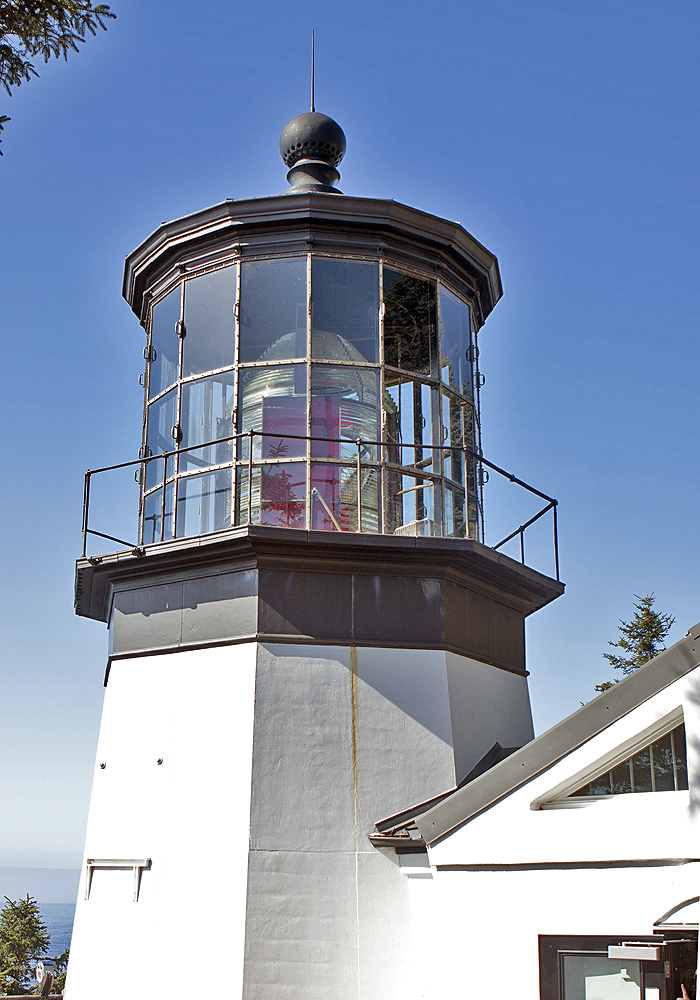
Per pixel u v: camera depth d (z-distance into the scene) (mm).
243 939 11406
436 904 10906
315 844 11898
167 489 13984
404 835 11656
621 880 10078
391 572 13062
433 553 12906
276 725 12242
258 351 13750
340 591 12891
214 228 14125
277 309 13836
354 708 12516
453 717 12820
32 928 71250
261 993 11289
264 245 14031
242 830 11820
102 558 13359
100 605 14648
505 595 14406
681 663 10227
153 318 15211
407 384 14078
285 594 12719
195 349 14211
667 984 9508
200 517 13555
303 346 13641
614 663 32250
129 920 12133
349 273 14023
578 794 10656
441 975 10703
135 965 11898
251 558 12688
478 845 10789
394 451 13789
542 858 10461
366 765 12344
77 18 9977
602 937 10023
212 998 11344
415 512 13766
